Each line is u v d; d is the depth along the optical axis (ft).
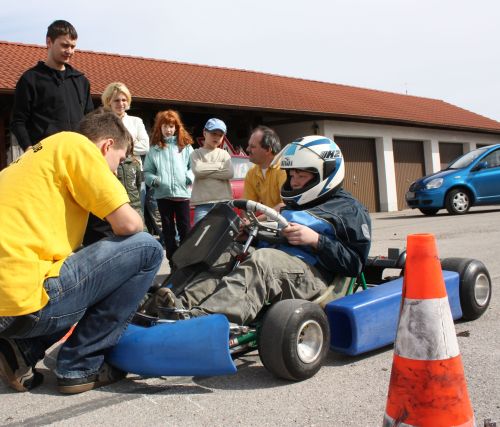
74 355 9.52
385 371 10.19
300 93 65.92
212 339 9.10
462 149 79.66
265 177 16.08
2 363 9.53
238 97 53.01
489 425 7.55
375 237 31.37
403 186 69.15
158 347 9.39
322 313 9.99
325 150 11.37
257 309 9.97
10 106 38.88
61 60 15.35
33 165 8.98
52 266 8.90
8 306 8.46
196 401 9.07
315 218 11.02
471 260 13.19
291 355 9.47
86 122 9.83
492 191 45.29
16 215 8.69
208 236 10.66
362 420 8.16
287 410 8.59
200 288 10.50
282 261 10.48
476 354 10.85
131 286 9.50
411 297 6.70
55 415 8.68
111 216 9.12
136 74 53.11
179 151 20.20
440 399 6.47
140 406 8.94
